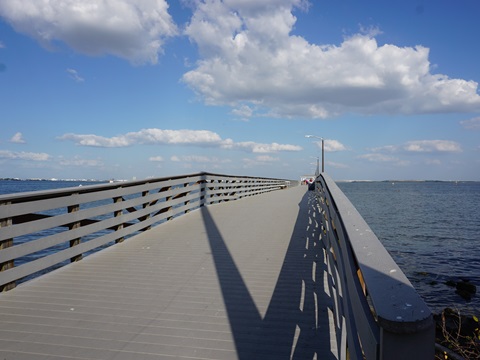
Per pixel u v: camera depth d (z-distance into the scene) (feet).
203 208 50.96
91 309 15.39
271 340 12.76
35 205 18.81
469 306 41.29
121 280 19.17
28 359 11.51
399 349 4.12
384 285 4.83
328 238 17.49
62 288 17.92
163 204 37.32
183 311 15.21
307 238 29.78
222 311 15.20
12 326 13.79
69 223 21.74
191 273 20.40
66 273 20.36
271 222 38.47
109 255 24.38
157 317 14.64
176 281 19.03
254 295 16.98
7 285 17.52
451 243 87.20
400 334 4.08
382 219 136.98
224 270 20.98
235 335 13.14
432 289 49.26
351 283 7.04
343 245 9.18
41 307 15.58
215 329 13.61
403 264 66.18
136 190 31.04
